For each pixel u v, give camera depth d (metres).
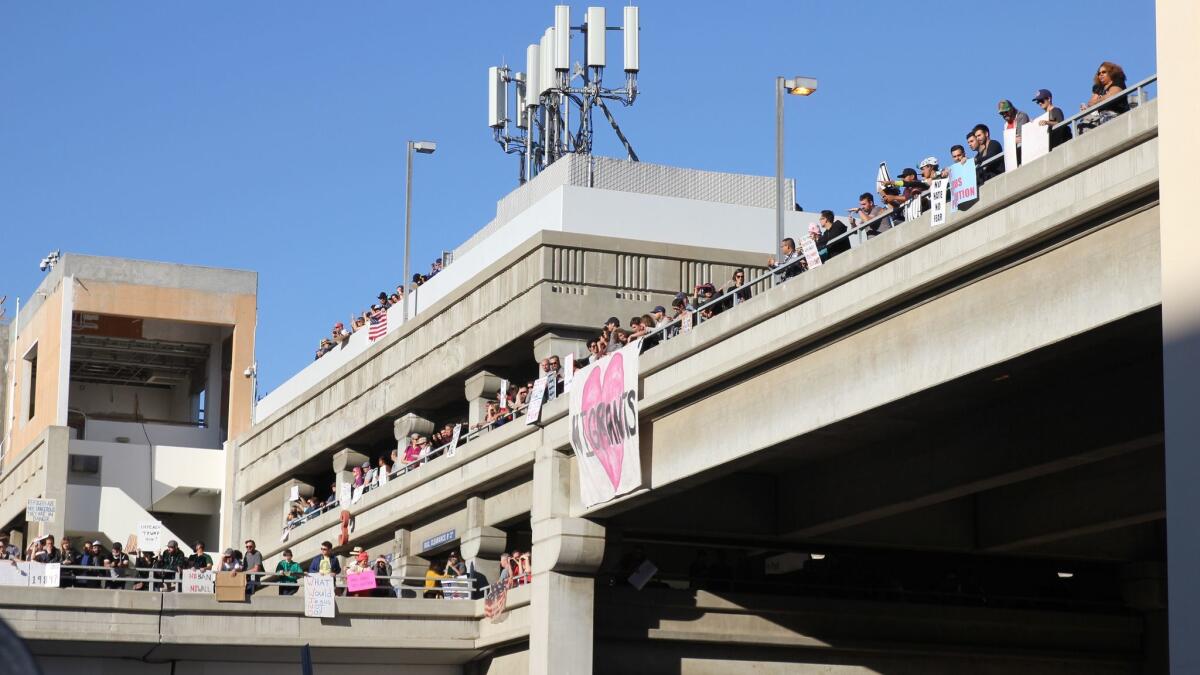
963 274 24.19
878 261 26.02
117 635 37.09
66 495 58.97
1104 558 38.72
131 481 62.19
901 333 25.91
